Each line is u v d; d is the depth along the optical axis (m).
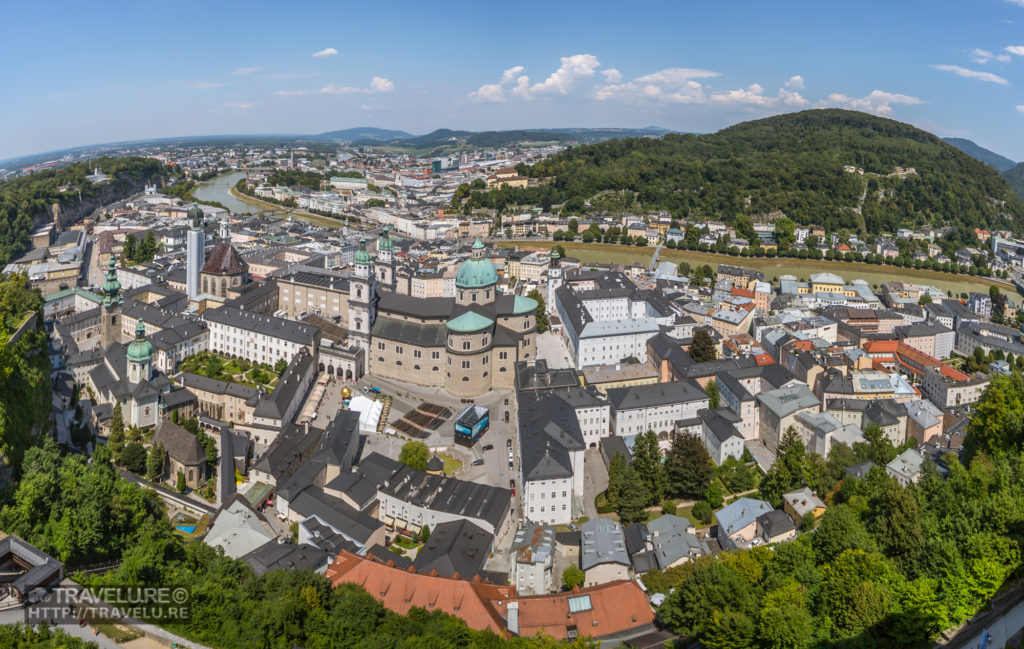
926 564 154.75
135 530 185.25
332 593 167.00
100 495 183.25
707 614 154.38
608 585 175.88
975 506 162.62
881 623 139.88
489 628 159.75
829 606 148.00
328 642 149.12
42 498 177.88
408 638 146.88
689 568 190.25
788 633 138.50
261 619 148.12
